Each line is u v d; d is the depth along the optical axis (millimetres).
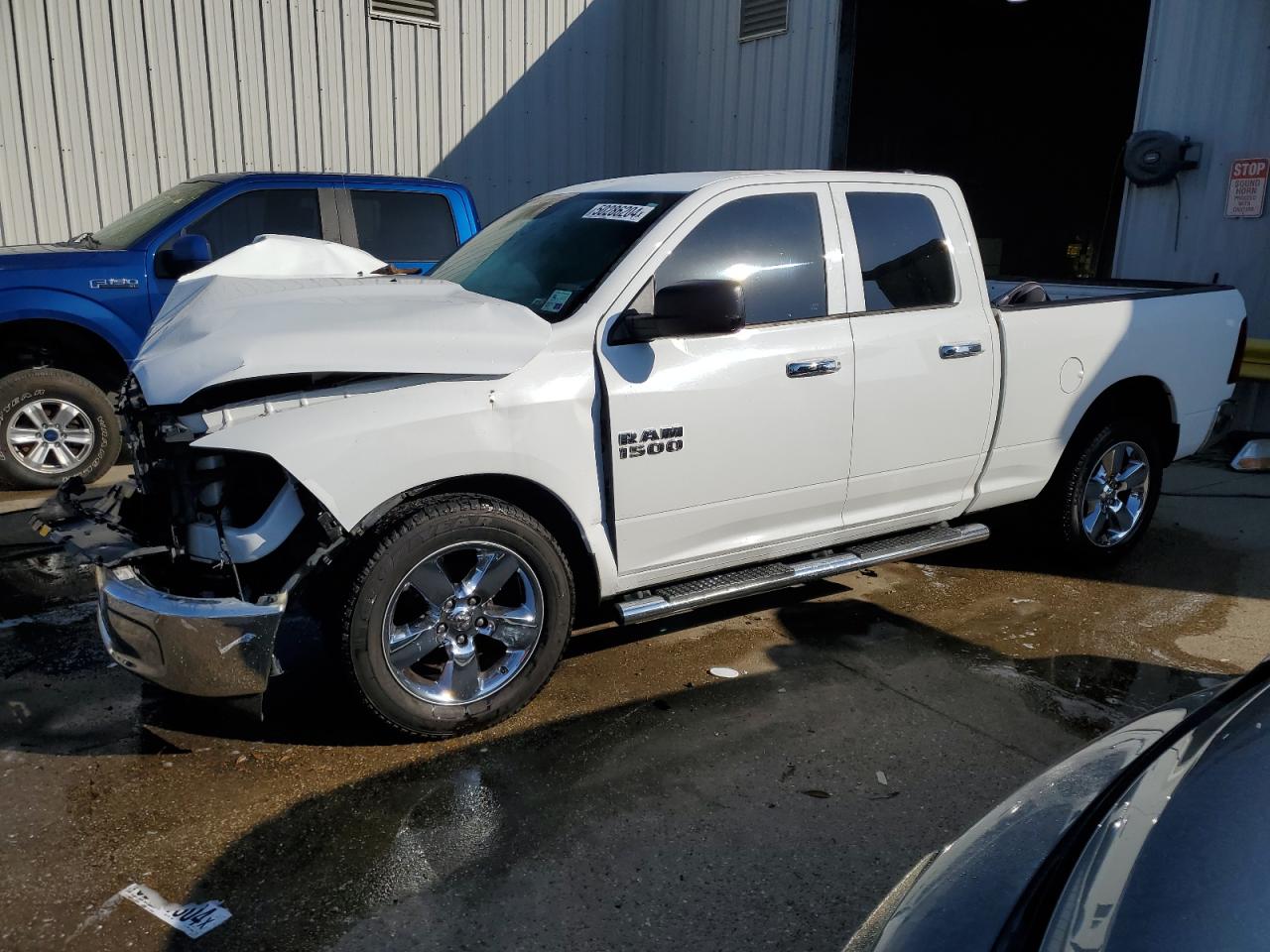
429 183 8031
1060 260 20141
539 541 3697
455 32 11469
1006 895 1727
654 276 3951
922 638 4676
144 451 3637
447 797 3346
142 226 7285
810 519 4445
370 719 3555
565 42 12352
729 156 12422
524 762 3570
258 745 3678
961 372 4664
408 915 2787
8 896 2842
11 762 3545
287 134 10641
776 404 4133
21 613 4879
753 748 3678
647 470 3889
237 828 3172
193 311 3639
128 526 3732
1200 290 5863
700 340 3982
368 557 3408
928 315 4586
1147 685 4230
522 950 2660
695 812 3277
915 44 17172
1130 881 1611
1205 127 8273
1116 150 19062
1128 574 5578
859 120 17641
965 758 3631
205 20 10016
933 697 4090
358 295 3783
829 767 3559
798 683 4195
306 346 3346
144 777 3457
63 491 3945
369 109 11078
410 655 3570
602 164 13031
